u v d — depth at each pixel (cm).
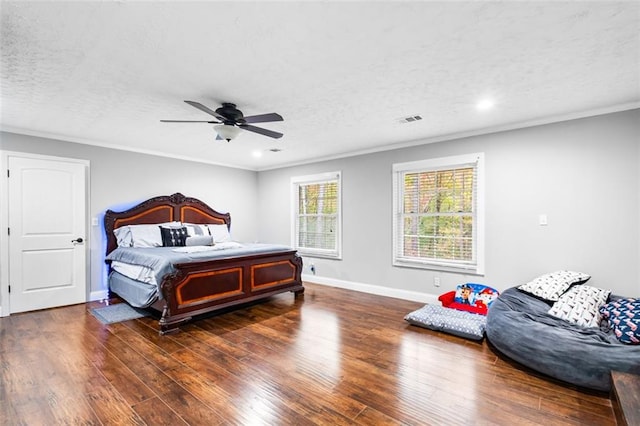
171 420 177
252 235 652
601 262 303
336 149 479
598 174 304
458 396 203
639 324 211
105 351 267
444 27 173
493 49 196
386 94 268
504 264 358
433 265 412
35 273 383
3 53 200
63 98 276
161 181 510
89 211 432
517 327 247
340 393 205
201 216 555
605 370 199
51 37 182
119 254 409
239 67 220
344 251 509
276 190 625
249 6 154
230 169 610
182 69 222
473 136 380
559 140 324
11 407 188
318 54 202
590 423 176
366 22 168
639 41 185
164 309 311
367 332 313
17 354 259
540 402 196
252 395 203
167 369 236
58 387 210
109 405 191
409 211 440
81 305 407
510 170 354
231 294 368
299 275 459
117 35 180
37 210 386
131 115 322
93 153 436
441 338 298
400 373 231
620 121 293
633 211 287
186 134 397
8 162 367
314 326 330
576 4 153
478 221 375
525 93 265
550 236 330
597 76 233
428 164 415
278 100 281
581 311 256
